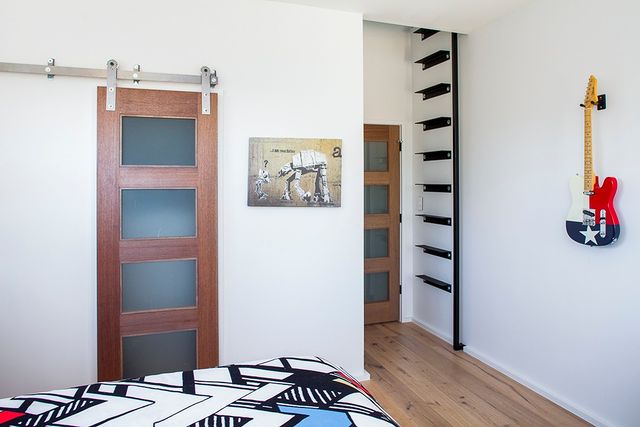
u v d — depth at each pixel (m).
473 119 3.46
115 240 2.49
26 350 2.39
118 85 2.49
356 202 3.00
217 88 2.67
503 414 2.57
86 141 2.46
